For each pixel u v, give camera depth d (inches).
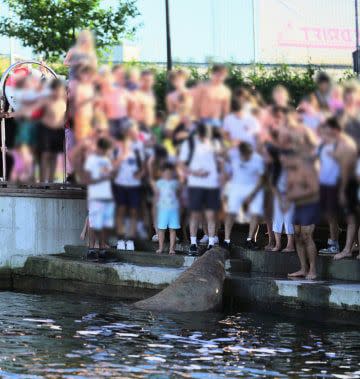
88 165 984.3
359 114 823.7
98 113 984.3
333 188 824.3
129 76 995.3
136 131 970.7
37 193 1046.4
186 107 949.8
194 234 943.7
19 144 1055.6
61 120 1029.8
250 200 914.1
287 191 848.3
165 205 954.7
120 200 987.9
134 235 1000.2
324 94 838.5
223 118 916.6
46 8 1673.2
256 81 1430.9
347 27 1566.2
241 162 904.9
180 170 947.3
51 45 1673.2
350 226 839.7
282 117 856.3
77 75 995.9
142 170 977.5
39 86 1031.0
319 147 828.0
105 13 1670.8
